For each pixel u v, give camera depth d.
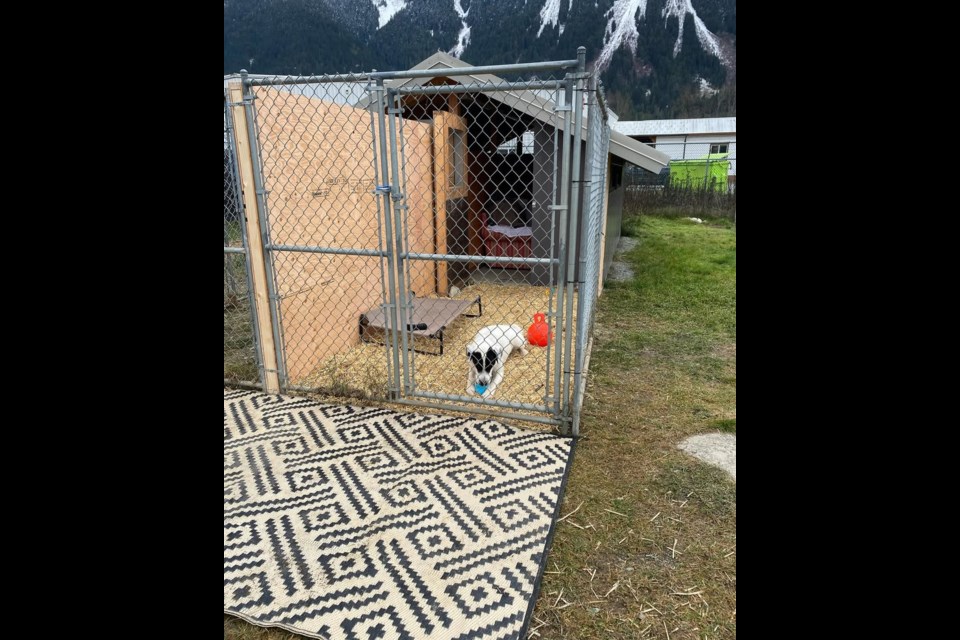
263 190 3.65
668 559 2.39
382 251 3.51
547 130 7.00
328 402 3.89
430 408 3.81
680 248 11.27
